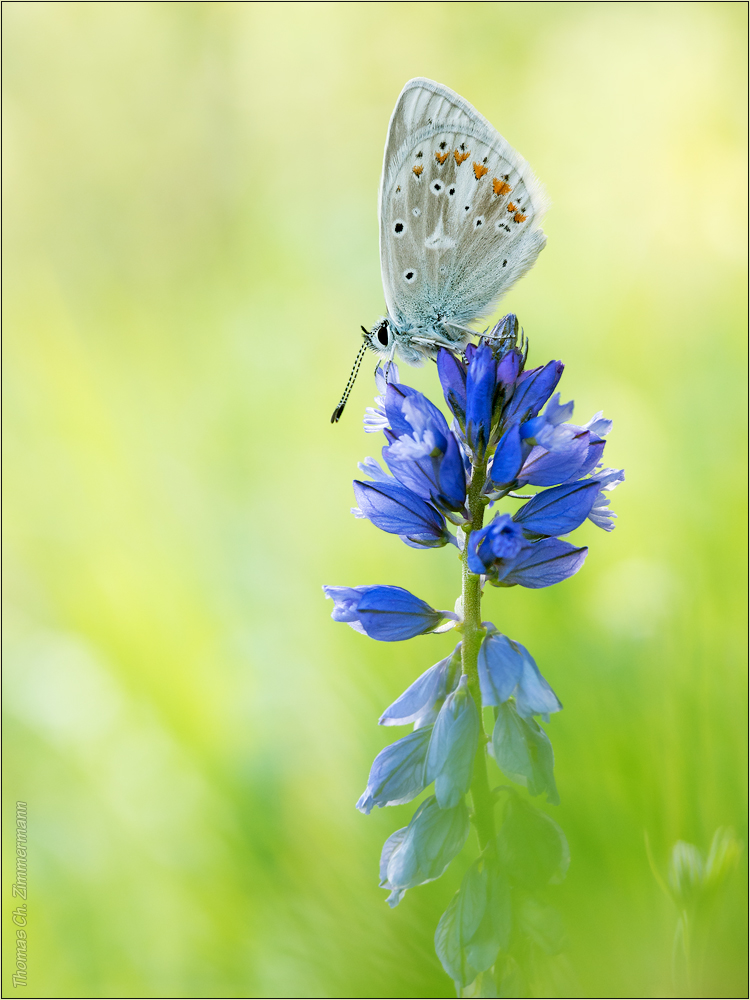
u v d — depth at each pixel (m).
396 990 0.24
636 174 0.43
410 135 0.24
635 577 0.27
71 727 0.28
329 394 0.38
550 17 0.51
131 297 0.50
